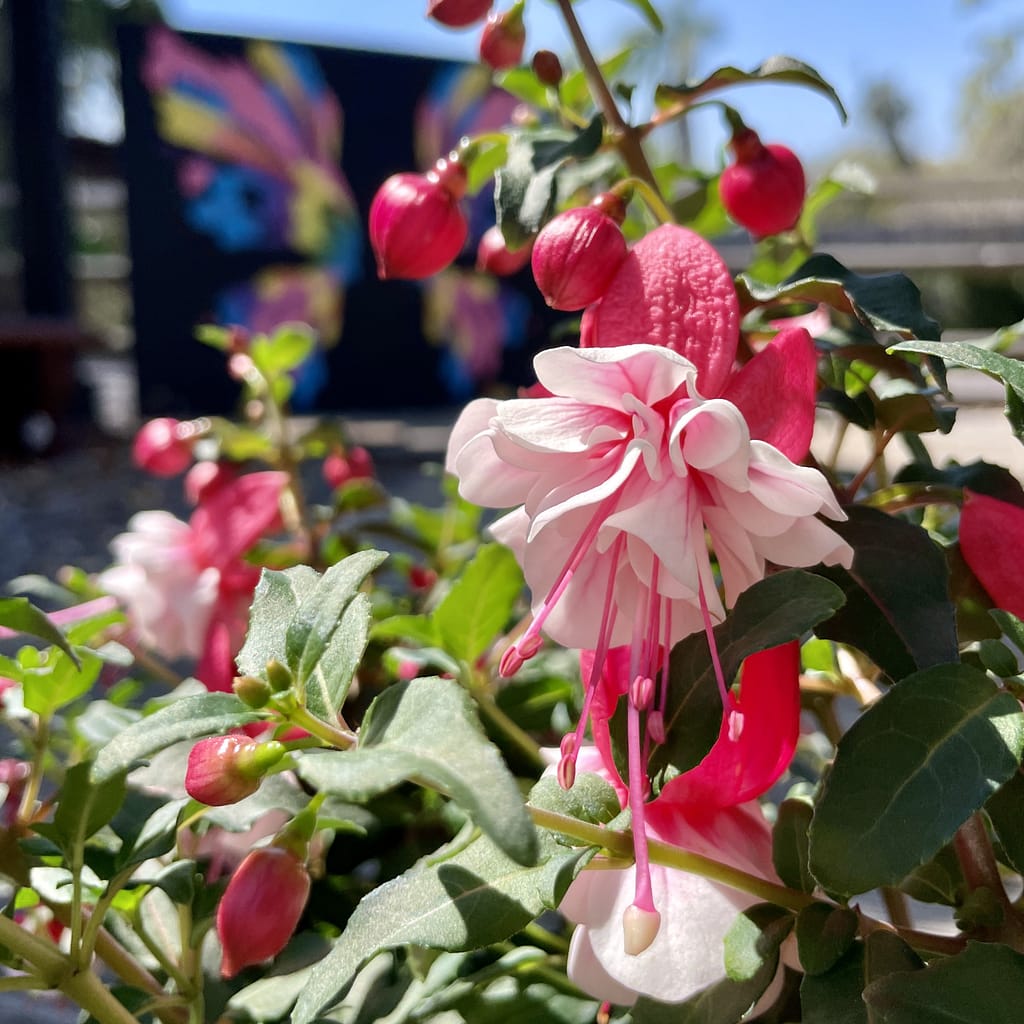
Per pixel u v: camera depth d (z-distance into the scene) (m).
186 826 0.17
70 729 0.22
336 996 0.12
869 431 0.18
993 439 0.83
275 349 0.27
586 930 0.13
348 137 1.34
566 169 0.18
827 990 0.12
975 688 0.12
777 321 0.19
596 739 0.13
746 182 0.18
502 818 0.09
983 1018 0.11
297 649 0.12
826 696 0.19
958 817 0.11
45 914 0.22
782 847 0.13
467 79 1.38
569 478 0.13
